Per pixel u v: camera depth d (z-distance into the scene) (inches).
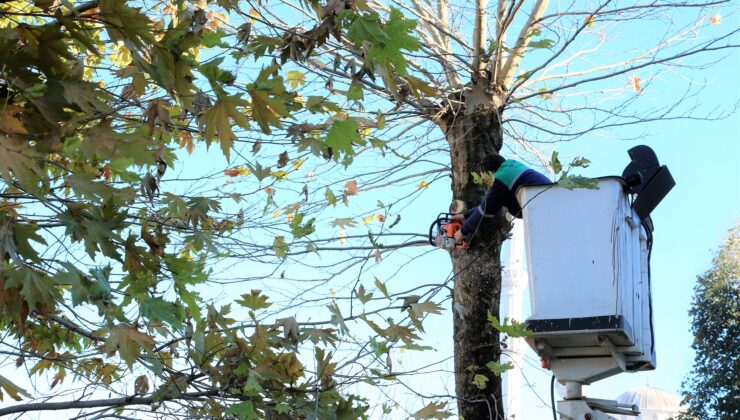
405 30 156.1
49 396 209.2
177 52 146.4
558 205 256.1
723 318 892.0
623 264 251.1
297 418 195.3
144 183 187.9
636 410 258.7
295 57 180.5
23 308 144.5
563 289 249.0
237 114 152.1
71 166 195.6
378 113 297.6
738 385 859.4
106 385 207.2
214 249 209.2
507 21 349.4
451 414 210.4
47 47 144.1
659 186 269.4
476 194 359.9
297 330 195.2
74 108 147.9
